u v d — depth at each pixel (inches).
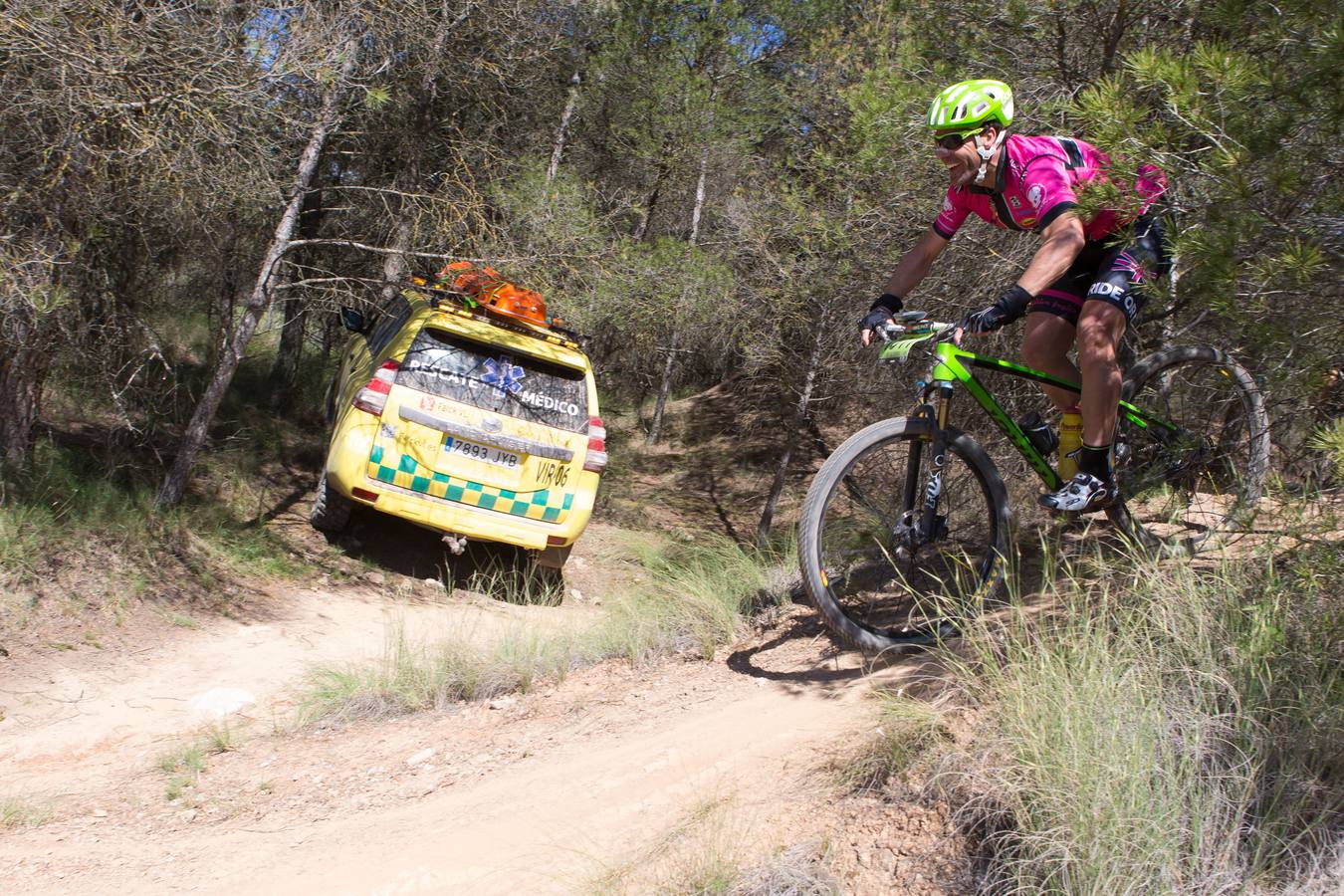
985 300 261.4
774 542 418.3
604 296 347.9
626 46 494.6
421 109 400.8
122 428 349.4
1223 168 108.2
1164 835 85.7
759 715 137.9
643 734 144.4
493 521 296.7
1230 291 107.3
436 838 121.8
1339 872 81.1
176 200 265.3
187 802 153.5
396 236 381.1
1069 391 139.5
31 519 255.0
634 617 206.4
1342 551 107.1
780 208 373.7
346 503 314.5
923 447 140.2
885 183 279.1
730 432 664.4
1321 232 108.9
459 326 297.4
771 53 531.2
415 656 212.8
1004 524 140.3
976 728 109.1
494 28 370.3
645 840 109.3
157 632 241.3
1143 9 205.6
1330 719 95.0
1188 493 155.4
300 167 319.6
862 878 94.1
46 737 188.1
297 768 166.1
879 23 368.2
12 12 223.8
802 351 469.1
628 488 575.5
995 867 90.0
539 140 481.4
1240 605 115.0
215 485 355.6
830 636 167.6
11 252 238.1
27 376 273.7
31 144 247.6
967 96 125.6
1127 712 100.1
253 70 257.6
